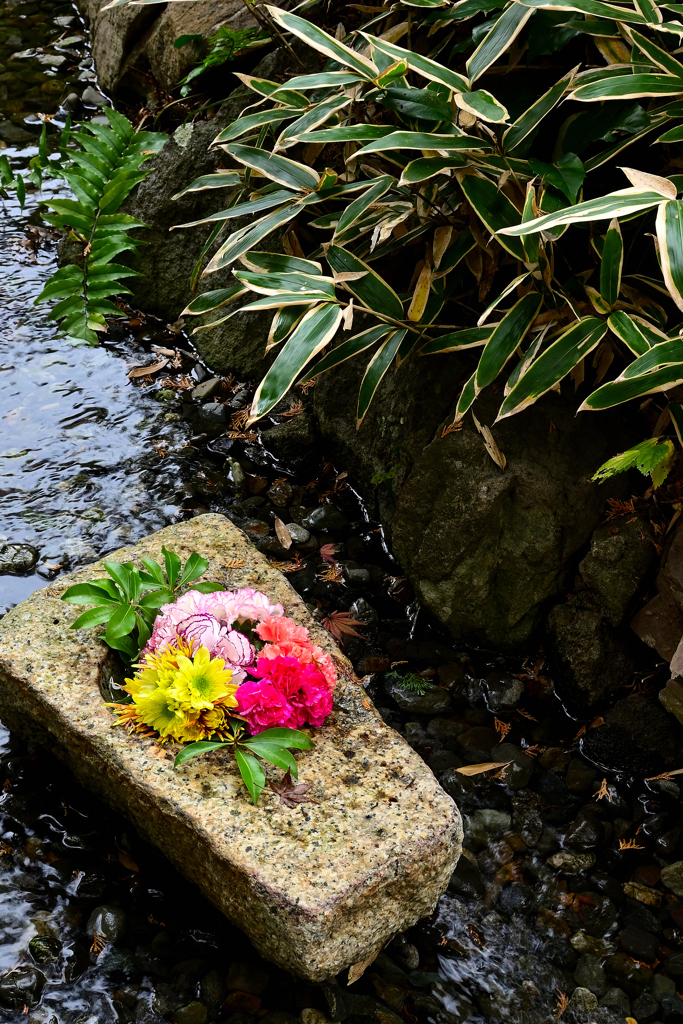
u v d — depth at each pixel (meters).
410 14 2.43
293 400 2.85
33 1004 1.62
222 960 1.70
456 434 2.29
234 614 1.89
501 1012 1.68
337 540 2.54
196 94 3.42
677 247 1.55
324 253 2.32
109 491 2.62
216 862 1.61
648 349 1.82
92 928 1.73
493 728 2.15
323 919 1.53
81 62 4.23
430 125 2.19
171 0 2.41
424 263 2.36
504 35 1.92
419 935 1.79
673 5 1.95
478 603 2.28
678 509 2.12
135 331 3.18
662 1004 1.70
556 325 2.21
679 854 1.94
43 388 2.91
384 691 2.20
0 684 1.92
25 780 1.95
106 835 1.88
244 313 2.97
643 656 2.18
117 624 1.85
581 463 2.22
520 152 2.05
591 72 1.95
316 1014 1.64
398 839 1.63
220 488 2.65
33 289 3.25
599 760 2.10
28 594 2.32
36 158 3.45
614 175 2.39
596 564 2.17
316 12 2.98
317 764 1.74
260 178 2.78
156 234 3.21
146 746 1.73
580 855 1.93
